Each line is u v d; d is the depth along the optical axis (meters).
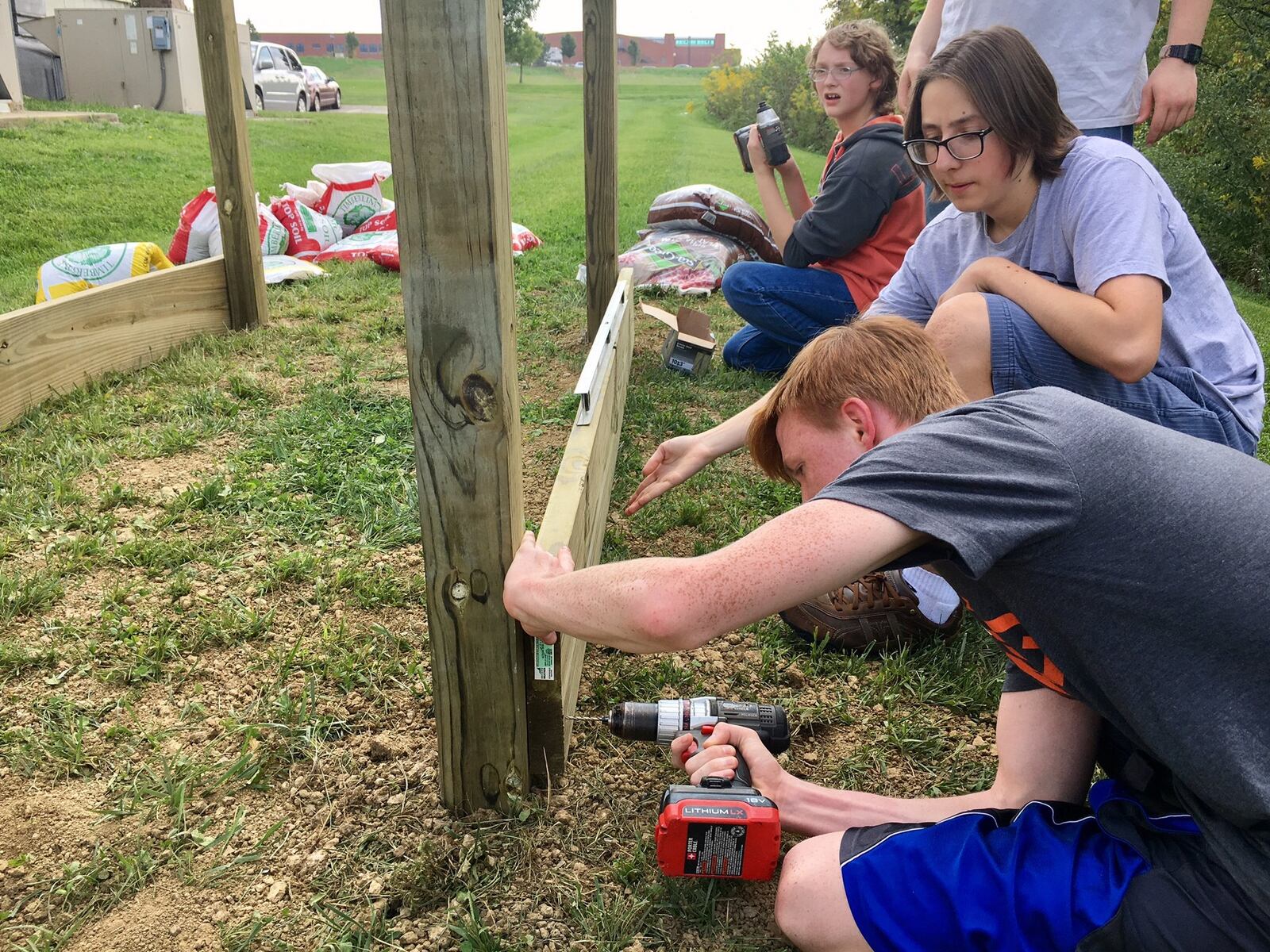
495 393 1.68
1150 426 1.43
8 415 3.79
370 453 3.69
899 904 1.51
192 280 4.93
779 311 4.61
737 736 1.95
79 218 8.01
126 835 1.96
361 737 2.24
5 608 2.62
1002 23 3.01
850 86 4.38
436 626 1.87
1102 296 2.25
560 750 2.05
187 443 3.70
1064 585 1.36
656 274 6.70
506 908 1.82
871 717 2.37
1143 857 1.45
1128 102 2.97
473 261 1.60
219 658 2.51
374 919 1.76
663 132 26.09
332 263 7.04
